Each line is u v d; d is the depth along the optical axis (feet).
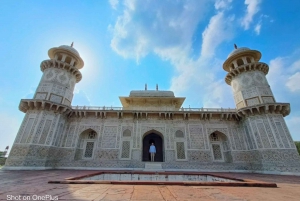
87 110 47.96
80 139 46.78
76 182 17.38
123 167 42.09
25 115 40.06
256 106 41.27
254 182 18.24
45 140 38.93
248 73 47.19
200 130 47.11
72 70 49.19
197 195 12.17
